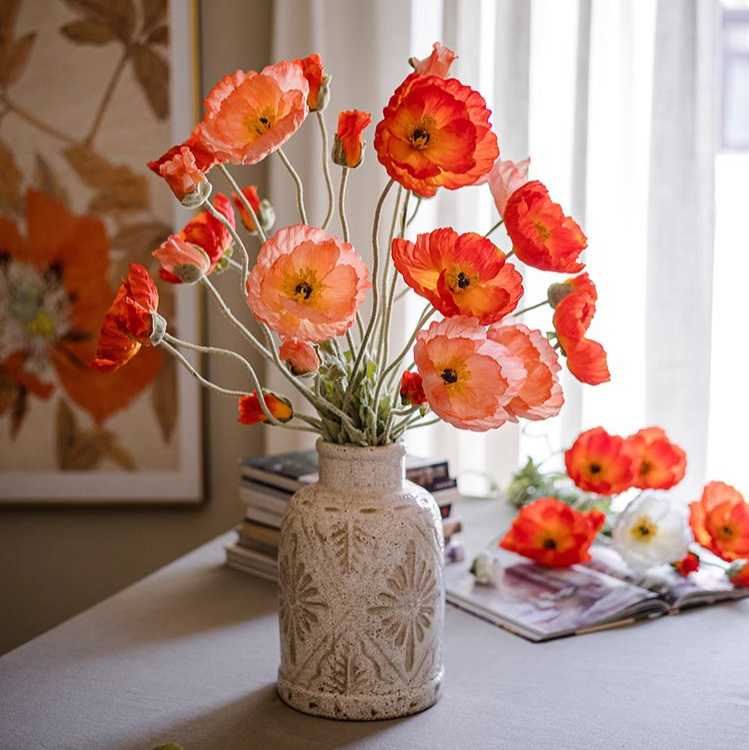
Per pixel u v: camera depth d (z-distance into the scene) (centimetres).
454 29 182
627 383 188
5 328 201
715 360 201
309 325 76
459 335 78
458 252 78
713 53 176
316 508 89
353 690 90
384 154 77
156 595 123
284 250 78
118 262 198
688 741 87
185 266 85
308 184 185
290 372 90
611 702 95
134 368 201
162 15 191
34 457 204
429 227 186
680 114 177
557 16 182
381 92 182
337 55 183
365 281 78
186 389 201
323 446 91
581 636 111
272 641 109
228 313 89
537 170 185
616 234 184
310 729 89
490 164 80
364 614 88
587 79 176
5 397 203
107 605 119
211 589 125
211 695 96
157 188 196
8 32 192
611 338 186
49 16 192
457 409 77
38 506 206
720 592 123
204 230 93
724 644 109
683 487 182
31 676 100
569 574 127
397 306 181
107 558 210
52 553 211
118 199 197
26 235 198
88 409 203
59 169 196
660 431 132
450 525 135
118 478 205
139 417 203
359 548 87
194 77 192
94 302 200
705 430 182
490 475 188
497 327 85
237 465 205
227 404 203
